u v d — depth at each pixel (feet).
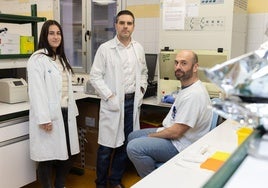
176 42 9.41
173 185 4.09
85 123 10.85
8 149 8.17
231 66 2.13
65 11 14.32
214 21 8.72
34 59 7.86
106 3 12.93
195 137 7.32
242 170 2.42
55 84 7.99
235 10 8.67
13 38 9.54
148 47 12.13
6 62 9.46
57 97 8.04
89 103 10.62
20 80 9.50
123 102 9.00
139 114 9.75
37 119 7.82
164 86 9.73
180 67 7.11
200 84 7.29
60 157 8.21
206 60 8.95
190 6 9.02
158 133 7.42
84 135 10.96
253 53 2.23
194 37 9.10
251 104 2.29
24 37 9.91
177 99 7.44
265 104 2.27
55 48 8.26
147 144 7.18
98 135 9.96
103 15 13.12
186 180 4.24
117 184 9.63
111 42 9.07
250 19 10.15
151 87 10.86
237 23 9.01
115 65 8.86
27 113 8.50
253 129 2.74
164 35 9.59
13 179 8.43
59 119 8.11
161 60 9.63
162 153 7.24
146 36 12.10
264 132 2.57
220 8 8.60
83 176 10.70
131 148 7.29
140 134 8.32
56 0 14.40
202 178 4.29
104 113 8.98
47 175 8.55
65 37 14.49
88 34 13.52
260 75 2.18
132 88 9.16
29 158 8.78
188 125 7.03
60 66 8.32
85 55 13.74
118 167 9.61
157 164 7.37
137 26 12.26
